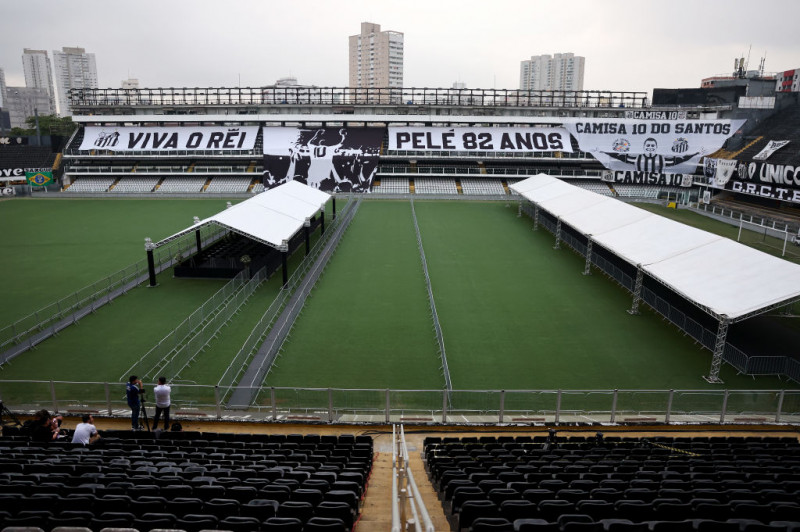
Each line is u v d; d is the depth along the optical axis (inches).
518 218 2367.1
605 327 1162.0
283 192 1870.1
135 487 397.4
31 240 1915.6
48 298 1318.9
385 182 3169.3
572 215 1731.1
